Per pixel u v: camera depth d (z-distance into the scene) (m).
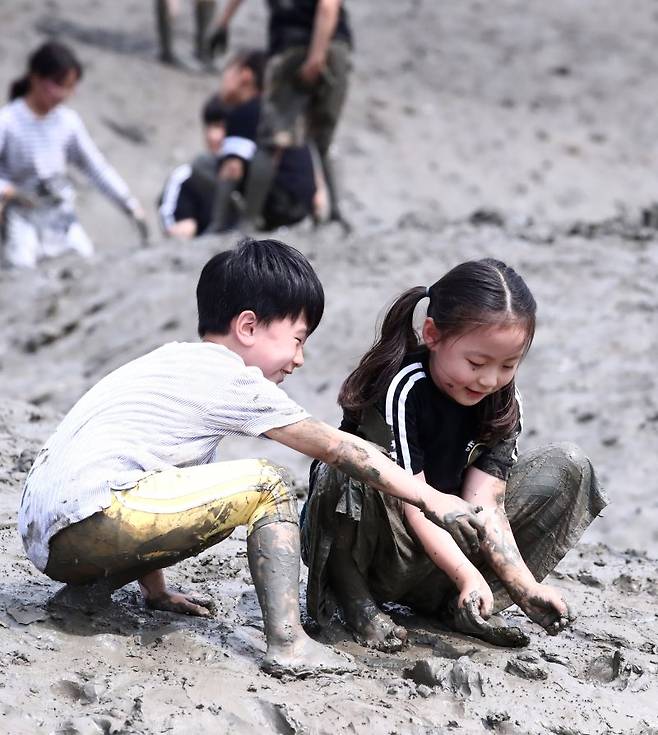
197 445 6.86
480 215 21.27
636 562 10.01
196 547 6.76
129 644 6.88
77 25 36.34
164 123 32.16
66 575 6.97
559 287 17.17
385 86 36.97
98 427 6.78
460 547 6.73
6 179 21.28
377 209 30.00
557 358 15.27
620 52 41.28
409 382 7.08
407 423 7.03
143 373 6.94
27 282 20.30
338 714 6.29
